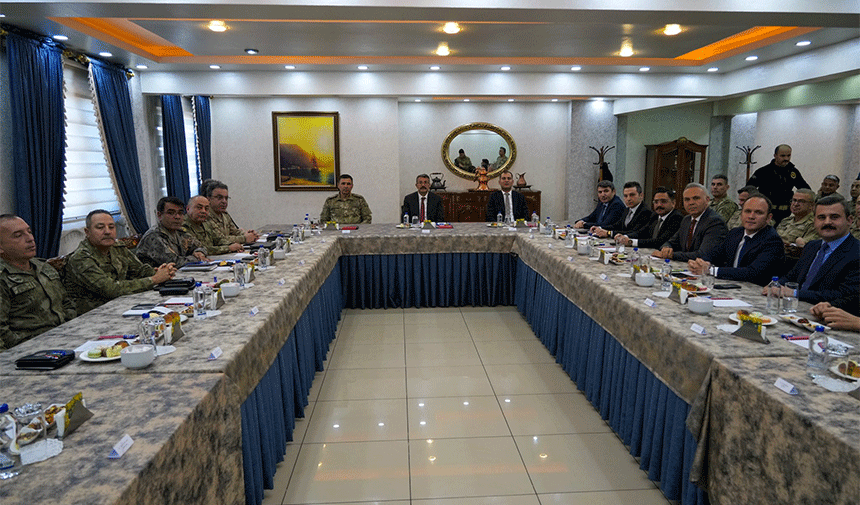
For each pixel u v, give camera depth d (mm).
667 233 4820
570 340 3605
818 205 2770
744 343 2010
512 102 9953
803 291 2670
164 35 4992
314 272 3645
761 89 6656
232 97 8758
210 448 1646
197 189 8492
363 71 6902
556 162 10141
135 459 1267
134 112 6625
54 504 1094
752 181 6895
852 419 1416
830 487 1337
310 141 8875
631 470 2529
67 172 5500
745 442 1687
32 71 4613
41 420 1360
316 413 3145
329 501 2303
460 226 6000
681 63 6680
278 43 5344
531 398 3336
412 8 3729
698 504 2033
